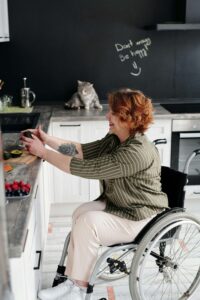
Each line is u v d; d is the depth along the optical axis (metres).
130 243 2.13
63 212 3.80
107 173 2.04
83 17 3.90
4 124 3.51
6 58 3.93
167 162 3.70
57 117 3.50
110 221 2.11
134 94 2.10
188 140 3.67
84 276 2.10
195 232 3.31
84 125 3.55
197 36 4.04
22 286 1.56
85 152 2.42
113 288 2.62
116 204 2.20
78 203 3.80
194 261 2.94
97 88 4.07
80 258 2.09
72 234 2.14
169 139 3.64
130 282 2.12
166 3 3.91
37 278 2.18
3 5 3.45
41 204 2.60
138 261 2.06
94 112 3.68
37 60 3.96
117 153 2.06
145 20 3.95
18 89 4.00
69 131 3.56
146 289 2.60
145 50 4.02
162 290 2.59
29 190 1.81
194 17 3.68
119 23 3.94
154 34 3.99
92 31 3.94
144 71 4.07
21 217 1.57
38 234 2.38
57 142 2.45
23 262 1.58
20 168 2.10
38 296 2.14
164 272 2.44
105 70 4.04
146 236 2.05
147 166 2.11
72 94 4.06
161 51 4.04
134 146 2.06
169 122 3.59
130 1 3.89
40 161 2.21
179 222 2.11
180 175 2.27
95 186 3.71
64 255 2.35
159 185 2.23
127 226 2.13
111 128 2.18
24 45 3.91
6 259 0.73
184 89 4.16
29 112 3.60
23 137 2.25
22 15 3.84
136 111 2.07
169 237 2.26
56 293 2.17
